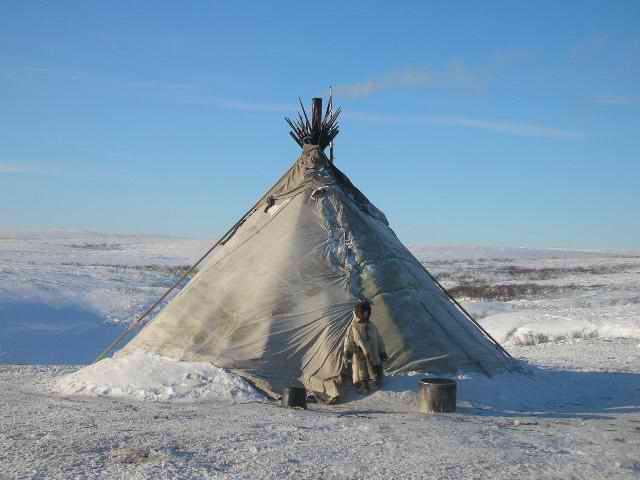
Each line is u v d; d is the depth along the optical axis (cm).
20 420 794
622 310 2533
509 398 1036
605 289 3959
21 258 6303
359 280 1146
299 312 1097
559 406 1024
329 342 1051
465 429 762
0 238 11969
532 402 1041
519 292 3800
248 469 570
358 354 995
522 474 569
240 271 1188
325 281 1135
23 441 666
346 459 610
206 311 1148
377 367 995
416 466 586
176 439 679
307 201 1257
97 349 1956
